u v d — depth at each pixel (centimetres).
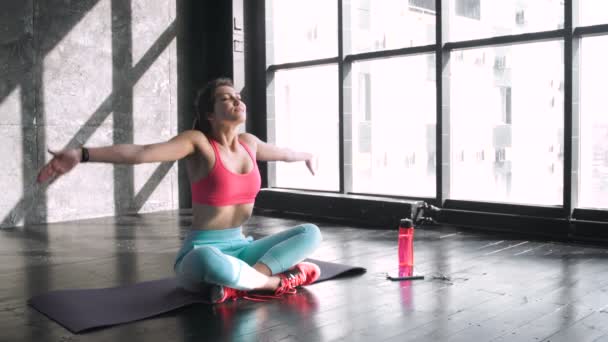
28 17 562
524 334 236
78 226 556
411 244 336
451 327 246
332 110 641
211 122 280
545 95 495
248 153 290
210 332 243
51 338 238
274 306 279
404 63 582
